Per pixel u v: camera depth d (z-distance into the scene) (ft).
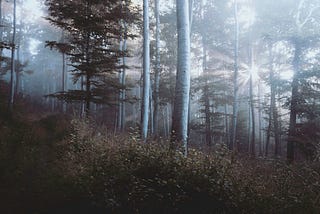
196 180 20.65
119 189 20.31
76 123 40.09
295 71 54.08
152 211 19.42
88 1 42.60
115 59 44.04
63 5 43.24
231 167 22.84
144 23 52.34
